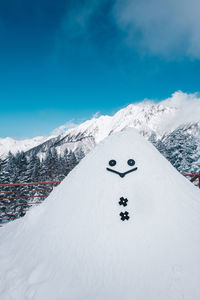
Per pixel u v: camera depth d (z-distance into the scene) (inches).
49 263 69.3
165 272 58.2
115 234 67.8
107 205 74.0
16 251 82.2
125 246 64.8
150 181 77.2
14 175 942.4
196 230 68.0
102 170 82.8
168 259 60.8
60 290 60.0
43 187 962.7
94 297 56.4
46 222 83.0
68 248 70.0
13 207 776.3
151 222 68.9
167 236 65.8
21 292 62.0
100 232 69.1
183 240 65.0
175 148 898.7
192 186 88.6
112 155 86.2
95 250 66.0
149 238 65.6
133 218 70.3
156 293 54.7
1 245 91.4
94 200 76.5
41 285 62.3
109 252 64.6
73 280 62.0
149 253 62.6
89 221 72.8
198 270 58.2
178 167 872.3
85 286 59.9
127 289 56.7
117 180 78.5
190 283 55.6
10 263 76.5
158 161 85.7
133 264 61.1
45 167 1332.4
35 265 70.7
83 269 63.7
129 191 75.4
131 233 67.2
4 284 66.2
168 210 71.6
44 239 77.0
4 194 803.4
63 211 80.8
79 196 80.8
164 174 81.1
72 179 90.5
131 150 86.2
